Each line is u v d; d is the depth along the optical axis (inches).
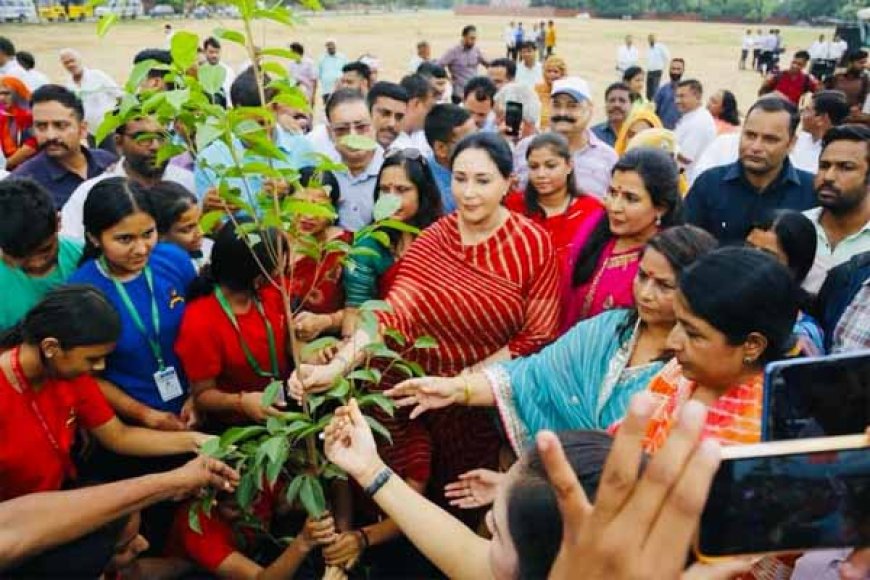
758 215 148.8
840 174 126.2
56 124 159.8
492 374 93.7
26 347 83.9
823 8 2406.5
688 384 71.0
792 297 64.1
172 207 124.6
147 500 84.0
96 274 105.7
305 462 88.5
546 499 37.8
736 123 309.7
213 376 106.7
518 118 219.9
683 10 2655.0
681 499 30.3
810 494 37.2
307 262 126.6
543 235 109.3
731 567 37.4
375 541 98.9
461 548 60.8
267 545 112.7
